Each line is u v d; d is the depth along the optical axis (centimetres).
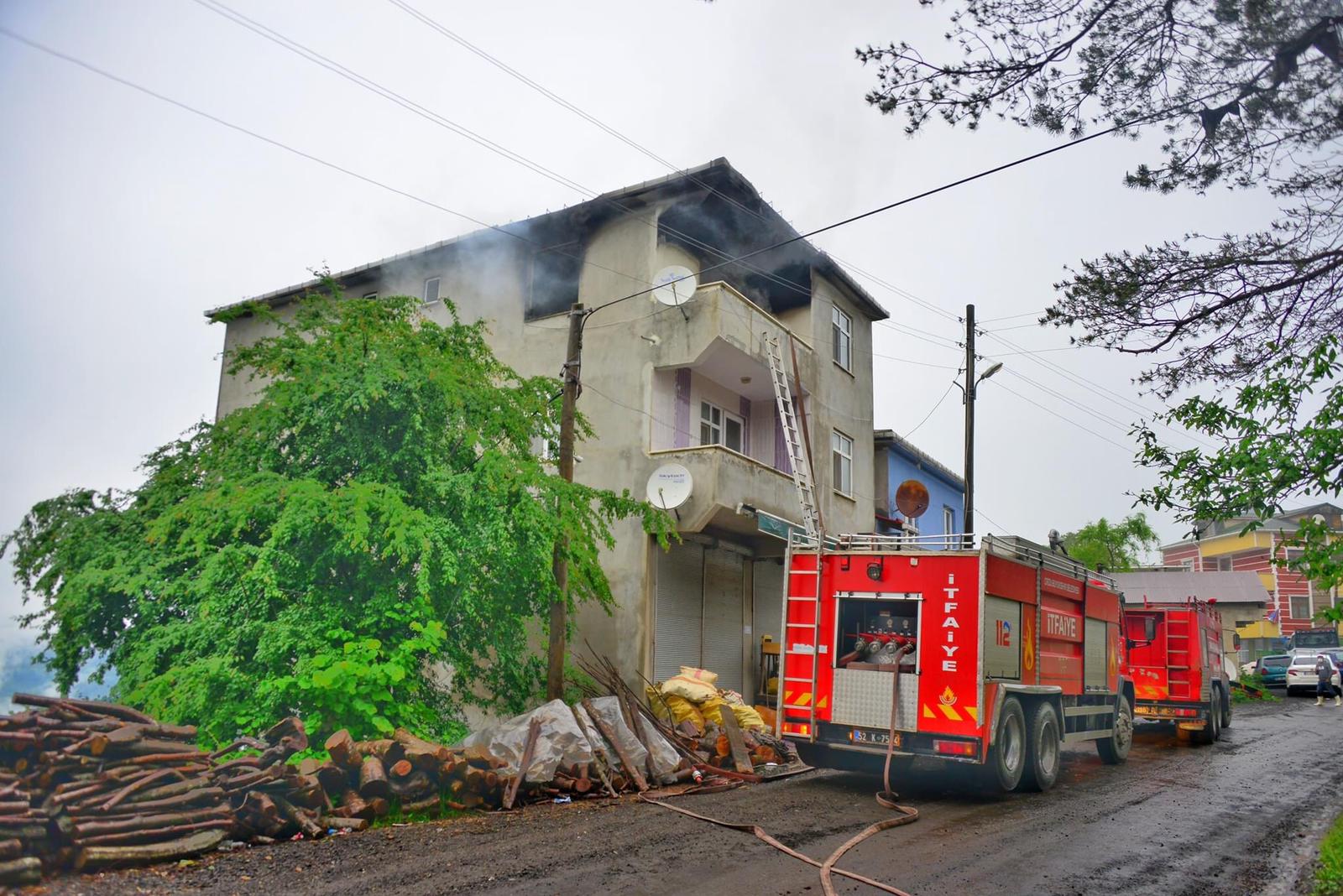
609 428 1798
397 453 1212
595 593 1445
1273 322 761
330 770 854
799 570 1203
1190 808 1053
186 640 1051
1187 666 1798
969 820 952
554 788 1026
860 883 678
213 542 1156
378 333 1277
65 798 655
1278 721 2334
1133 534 4659
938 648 1095
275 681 991
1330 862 763
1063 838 865
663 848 777
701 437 1955
